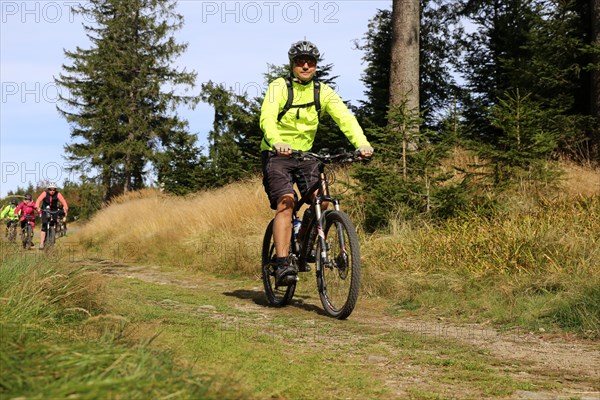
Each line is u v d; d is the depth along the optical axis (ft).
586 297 14.71
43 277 12.07
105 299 13.26
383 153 27.53
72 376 5.98
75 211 125.18
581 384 9.34
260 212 34.76
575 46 41.93
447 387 9.00
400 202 26.86
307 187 16.06
